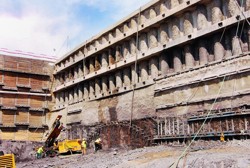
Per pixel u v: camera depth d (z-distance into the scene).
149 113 25.55
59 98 41.94
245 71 18.66
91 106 34.34
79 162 21.45
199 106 21.25
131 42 29.17
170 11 24.27
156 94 25.14
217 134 18.77
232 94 19.16
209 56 22.34
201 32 21.88
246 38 19.86
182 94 22.69
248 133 17.09
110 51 32.38
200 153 14.59
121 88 29.67
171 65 25.50
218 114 19.06
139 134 25.34
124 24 29.94
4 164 17.56
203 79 21.08
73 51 38.03
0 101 37.75
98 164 17.86
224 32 21.14
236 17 19.62
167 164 13.48
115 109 30.27
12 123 38.06
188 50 23.48
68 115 38.53
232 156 12.63
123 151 23.97
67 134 36.75
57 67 42.25
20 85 39.44
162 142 23.00
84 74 36.28
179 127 21.73
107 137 29.00
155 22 25.67
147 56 26.64
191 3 22.47
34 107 40.25
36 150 33.06
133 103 27.70
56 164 22.81
